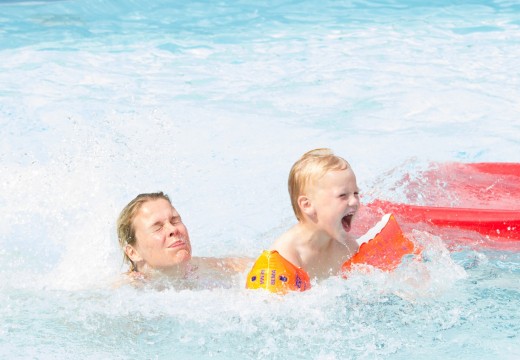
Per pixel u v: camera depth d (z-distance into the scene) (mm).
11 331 5766
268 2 20422
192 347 5492
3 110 12031
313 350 5426
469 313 5988
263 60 15188
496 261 7164
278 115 12164
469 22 17859
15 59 15078
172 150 10664
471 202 8758
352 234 7738
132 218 6586
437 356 5348
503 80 13578
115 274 6863
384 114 12148
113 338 5652
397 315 5926
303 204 6391
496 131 11281
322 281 6504
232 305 6039
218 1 20516
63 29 17578
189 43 16531
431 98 12750
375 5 19984
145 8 19781
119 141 10938
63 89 13242
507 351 5414
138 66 14789
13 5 19719
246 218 8562
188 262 6750
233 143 10961
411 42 16234
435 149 10617
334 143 10930
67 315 6027
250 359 5332
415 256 6918
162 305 6109
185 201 9062
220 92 13289
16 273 7051
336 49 15844
